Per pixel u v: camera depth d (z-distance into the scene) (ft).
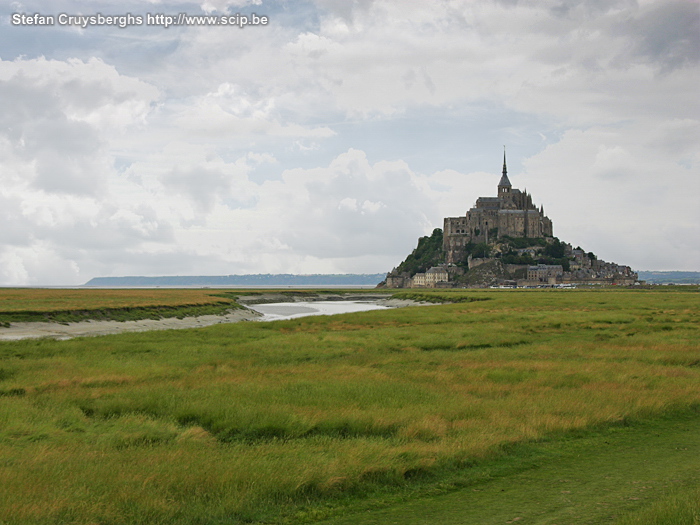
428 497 55.93
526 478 60.44
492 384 105.19
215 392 96.78
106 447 67.97
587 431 78.59
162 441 71.26
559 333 200.13
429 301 604.90
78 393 97.25
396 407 86.99
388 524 48.75
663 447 70.85
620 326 217.77
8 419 79.71
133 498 51.65
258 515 51.39
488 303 412.36
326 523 49.73
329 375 115.85
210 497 53.31
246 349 159.43
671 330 204.23
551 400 91.35
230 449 67.36
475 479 60.70
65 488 53.47
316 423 77.61
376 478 60.08
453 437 72.59
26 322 241.96
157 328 275.80
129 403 88.58
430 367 128.57
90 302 350.64
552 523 47.26
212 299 463.42
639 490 55.06
